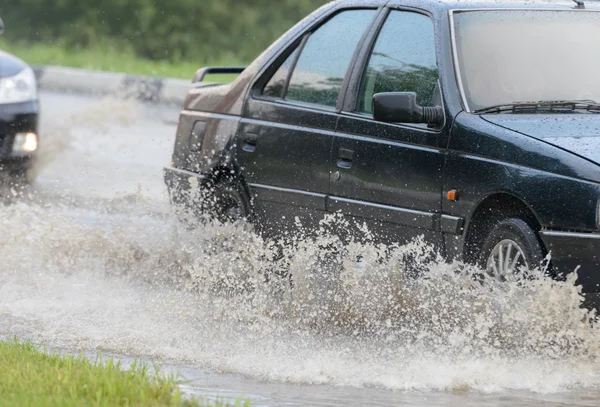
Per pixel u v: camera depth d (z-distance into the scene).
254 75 27.31
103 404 15.43
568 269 20.28
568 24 24.41
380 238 23.47
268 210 26.09
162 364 20.56
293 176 25.36
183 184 28.61
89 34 85.88
